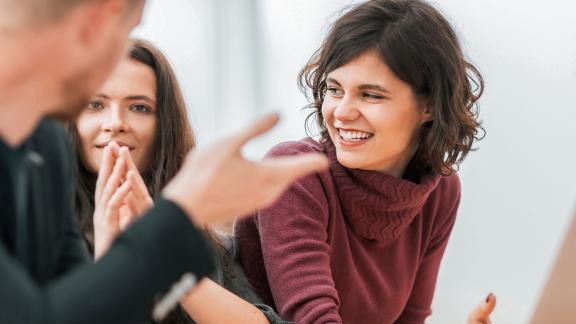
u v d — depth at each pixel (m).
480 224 2.48
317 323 1.30
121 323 0.56
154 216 0.57
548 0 2.35
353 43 1.30
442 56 1.33
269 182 0.62
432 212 1.57
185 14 2.70
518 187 2.44
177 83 1.39
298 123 2.65
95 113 1.30
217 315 1.31
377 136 1.33
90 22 0.58
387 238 1.47
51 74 0.58
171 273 0.57
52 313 0.54
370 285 1.52
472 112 1.48
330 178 1.42
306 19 2.60
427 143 1.40
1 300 0.52
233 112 2.71
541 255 2.40
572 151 2.38
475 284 2.48
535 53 2.38
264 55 2.68
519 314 2.38
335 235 1.45
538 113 2.41
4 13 0.56
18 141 0.60
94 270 0.56
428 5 1.36
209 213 0.60
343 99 1.33
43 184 0.66
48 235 0.67
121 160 1.08
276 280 1.37
